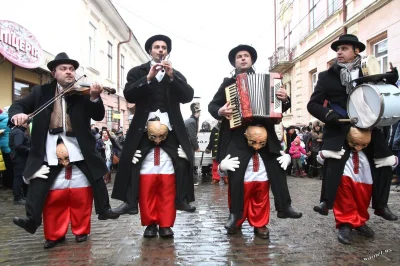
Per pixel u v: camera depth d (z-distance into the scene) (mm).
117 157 10250
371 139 3854
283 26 21766
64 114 3771
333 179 3836
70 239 4156
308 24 17219
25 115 3457
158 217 4105
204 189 8625
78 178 3852
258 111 3791
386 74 3654
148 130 3889
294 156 11477
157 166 3988
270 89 3801
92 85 3631
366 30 11875
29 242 4125
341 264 3223
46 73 11797
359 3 12281
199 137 10922
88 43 16219
